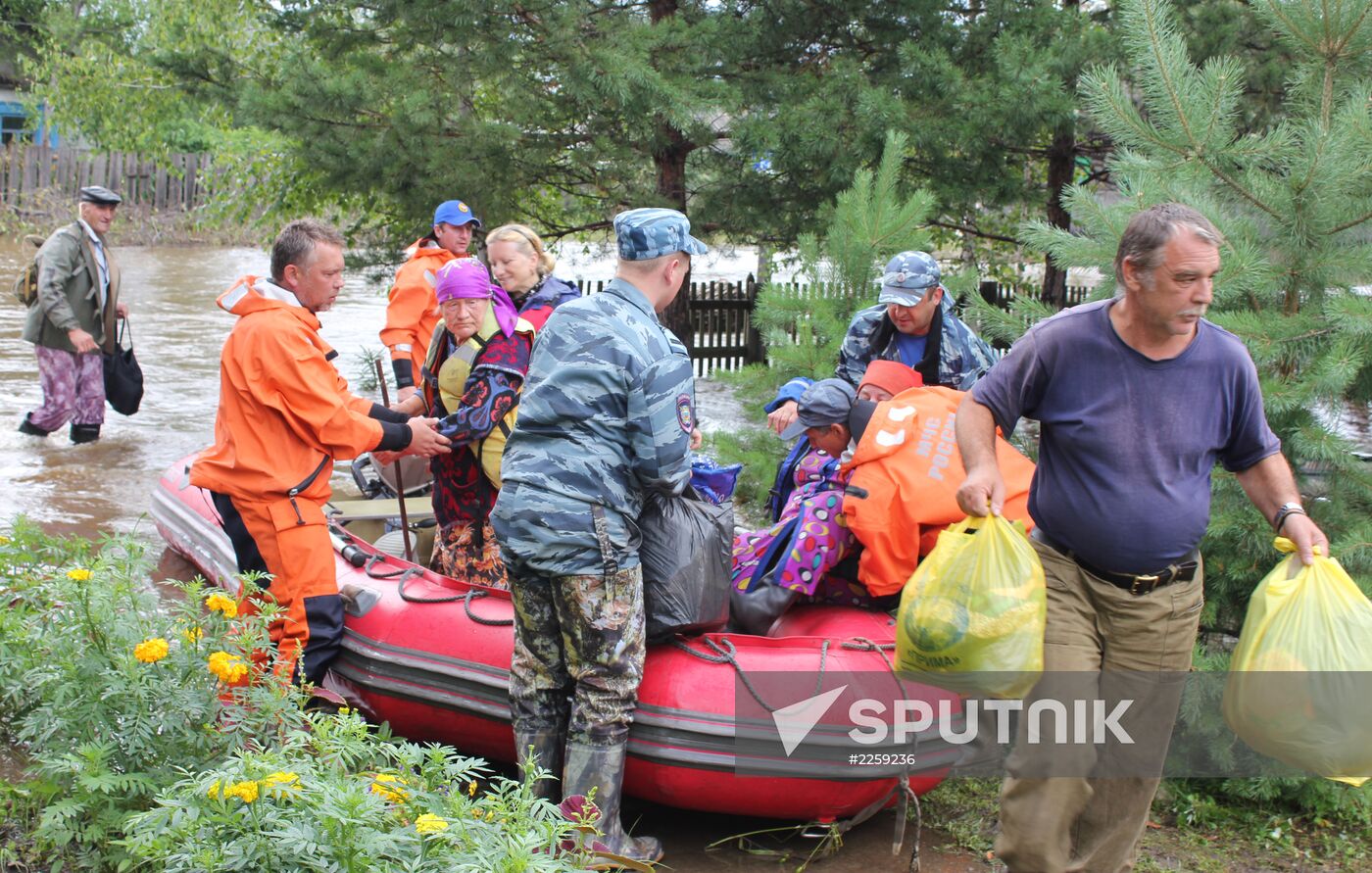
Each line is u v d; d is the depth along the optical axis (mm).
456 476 4805
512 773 4547
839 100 9625
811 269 6770
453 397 4762
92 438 9156
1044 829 3408
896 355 5184
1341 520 4586
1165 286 3084
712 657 3980
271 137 14547
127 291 18203
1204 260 3057
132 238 25500
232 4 12781
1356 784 3248
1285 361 4609
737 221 10688
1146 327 3232
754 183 10625
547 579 3756
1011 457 4250
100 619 3721
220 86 11055
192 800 3039
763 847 4145
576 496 3668
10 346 12914
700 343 13992
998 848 3520
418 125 9703
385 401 5598
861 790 4012
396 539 5797
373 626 4453
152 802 3473
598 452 3693
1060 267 4926
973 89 9555
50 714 3518
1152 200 4633
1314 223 4586
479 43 9523
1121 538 3312
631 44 9414
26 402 10359
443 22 9492
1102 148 11336
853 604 4492
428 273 6871
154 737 3547
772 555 4441
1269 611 3219
